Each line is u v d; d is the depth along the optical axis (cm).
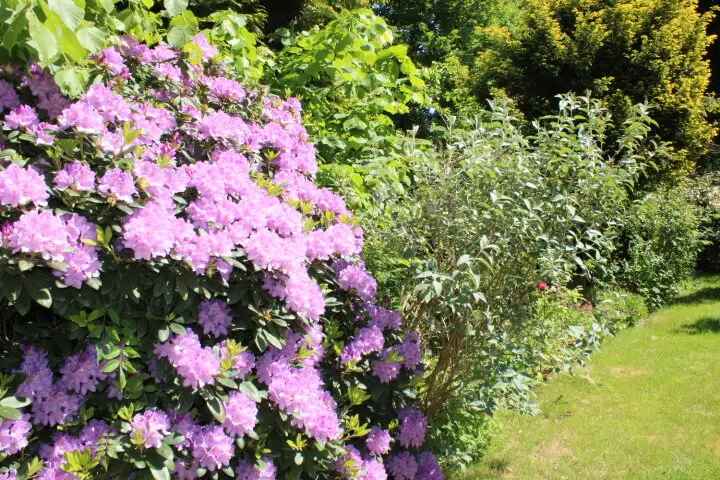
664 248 973
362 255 352
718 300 970
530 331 363
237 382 229
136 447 197
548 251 324
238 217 234
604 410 533
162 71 265
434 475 318
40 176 188
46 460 191
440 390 362
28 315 211
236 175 240
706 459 439
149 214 203
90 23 211
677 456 445
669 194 1013
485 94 1151
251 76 377
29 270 183
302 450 242
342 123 445
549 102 1084
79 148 204
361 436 286
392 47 450
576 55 1049
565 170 339
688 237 998
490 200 328
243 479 226
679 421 507
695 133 1048
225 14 401
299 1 1012
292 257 234
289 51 457
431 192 339
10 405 182
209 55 291
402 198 376
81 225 195
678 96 1024
